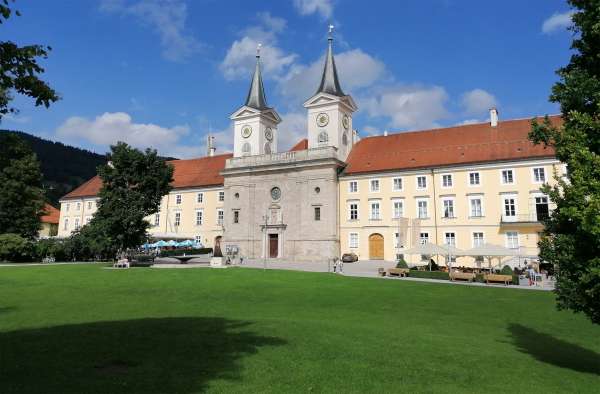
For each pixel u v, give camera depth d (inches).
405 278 1562.5
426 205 2249.0
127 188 2037.4
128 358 442.9
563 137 483.8
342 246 2421.3
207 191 3061.0
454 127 2447.1
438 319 821.2
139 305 866.1
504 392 395.9
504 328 772.6
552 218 512.4
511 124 2273.6
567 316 893.2
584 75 494.9
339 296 1068.5
